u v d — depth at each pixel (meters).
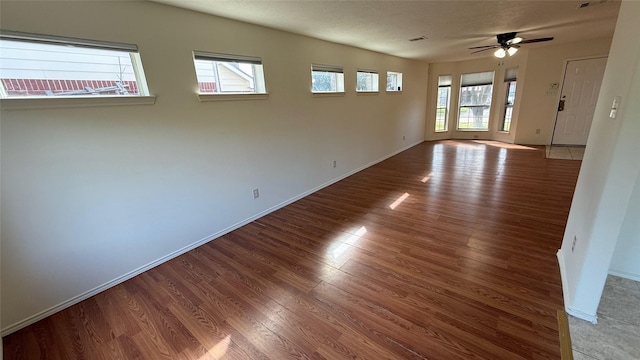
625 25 1.54
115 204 2.18
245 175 3.17
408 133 7.15
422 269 2.25
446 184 4.29
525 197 3.60
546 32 4.29
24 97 1.68
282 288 2.13
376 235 2.85
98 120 2.00
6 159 1.67
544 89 6.38
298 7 2.50
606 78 1.85
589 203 1.71
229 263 2.50
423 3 2.62
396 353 1.53
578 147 6.25
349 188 4.37
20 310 1.83
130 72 2.20
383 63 5.49
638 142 1.31
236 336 1.71
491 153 6.16
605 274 1.53
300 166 3.92
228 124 2.88
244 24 2.87
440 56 6.30
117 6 1.99
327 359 1.52
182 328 1.80
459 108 8.13
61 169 1.88
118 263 2.26
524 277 2.08
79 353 1.66
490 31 3.92
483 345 1.54
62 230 1.94
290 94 3.55
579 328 1.60
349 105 4.71
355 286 2.10
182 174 2.58
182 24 2.38
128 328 1.82
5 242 1.73
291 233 3.00
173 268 2.46
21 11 1.62
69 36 1.80
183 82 2.45
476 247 2.51
